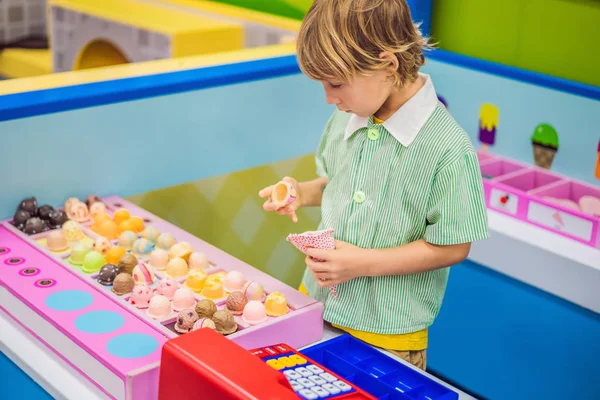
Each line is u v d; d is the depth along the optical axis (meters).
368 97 1.13
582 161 1.90
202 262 1.35
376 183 1.24
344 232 1.27
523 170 1.98
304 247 1.20
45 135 1.50
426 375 1.12
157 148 1.67
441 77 2.13
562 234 1.79
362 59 1.08
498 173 2.05
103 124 1.57
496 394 1.96
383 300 1.27
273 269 2.01
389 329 1.28
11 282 1.26
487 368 1.96
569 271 1.68
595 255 1.69
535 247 1.73
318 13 1.10
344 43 1.07
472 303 1.93
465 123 2.12
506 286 1.84
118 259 1.36
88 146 1.57
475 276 1.90
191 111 1.70
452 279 1.96
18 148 1.47
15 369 1.21
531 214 1.84
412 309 1.28
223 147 1.79
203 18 2.46
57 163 1.53
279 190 1.33
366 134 1.25
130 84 1.60
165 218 1.74
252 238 1.93
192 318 1.17
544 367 1.83
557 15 1.91
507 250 1.79
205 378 0.93
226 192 1.83
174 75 1.68
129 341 1.11
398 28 1.10
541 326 1.80
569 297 1.70
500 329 1.90
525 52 2.00
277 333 1.19
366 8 1.07
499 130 2.04
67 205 1.53
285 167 1.94
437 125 1.20
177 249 1.38
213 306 1.19
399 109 1.21
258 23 2.38
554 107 1.91
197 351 0.98
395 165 1.22
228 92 1.75
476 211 1.18
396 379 1.14
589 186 1.88
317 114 1.95
